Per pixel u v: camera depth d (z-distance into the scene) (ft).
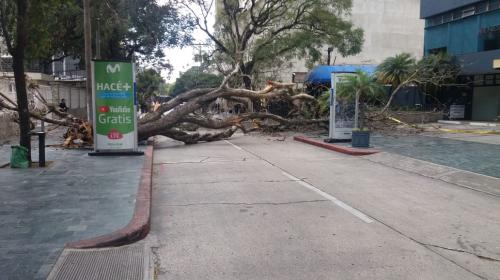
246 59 100.12
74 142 51.57
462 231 20.31
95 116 42.68
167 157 47.37
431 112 91.97
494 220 22.12
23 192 26.17
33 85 62.49
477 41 84.94
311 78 96.02
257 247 18.21
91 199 24.44
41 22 34.88
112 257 16.66
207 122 60.95
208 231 20.44
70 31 105.09
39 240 17.70
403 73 84.79
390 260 16.70
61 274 14.78
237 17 97.09
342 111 56.39
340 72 55.36
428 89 94.02
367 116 69.72
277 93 66.23
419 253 17.44
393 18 171.32
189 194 28.55
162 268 16.06
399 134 66.23
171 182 32.86
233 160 44.52
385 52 171.01
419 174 35.70
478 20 84.74
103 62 42.47
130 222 19.93
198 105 58.49
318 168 38.96
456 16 91.61
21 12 33.53
